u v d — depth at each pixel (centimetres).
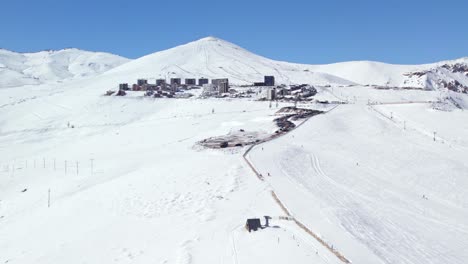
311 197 5162
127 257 3841
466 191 6806
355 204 5231
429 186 6975
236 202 5003
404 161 8519
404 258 3591
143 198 5591
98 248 4203
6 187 9131
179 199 5366
